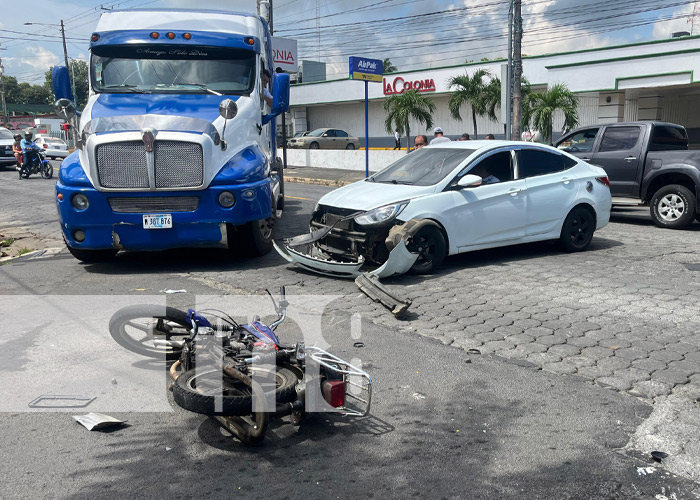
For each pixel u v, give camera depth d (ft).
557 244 32.48
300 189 68.08
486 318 20.62
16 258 31.83
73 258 31.71
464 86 103.76
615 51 102.01
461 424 13.50
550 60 113.29
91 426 13.16
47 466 11.79
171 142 26.50
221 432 13.19
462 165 27.30
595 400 14.61
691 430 13.19
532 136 69.10
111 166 26.43
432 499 10.80
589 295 23.20
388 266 24.39
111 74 30.50
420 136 42.37
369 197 26.14
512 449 12.46
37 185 73.87
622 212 46.88
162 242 27.32
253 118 30.63
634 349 17.76
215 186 27.27
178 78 30.71
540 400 14.61
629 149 40.88
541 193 29.14
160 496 10.84
